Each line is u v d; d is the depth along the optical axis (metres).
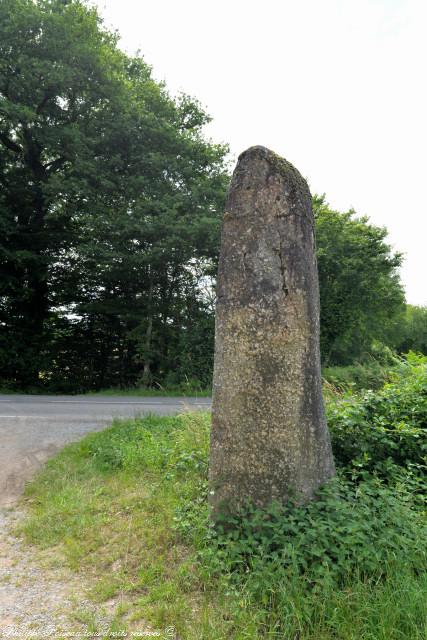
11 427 7.53
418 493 3.87
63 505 4.14
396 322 35.03
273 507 3.12
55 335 17.80
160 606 2.63
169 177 16.91
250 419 3.29
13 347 15.90
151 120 16.12
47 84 14.69
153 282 16.92
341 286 21.61
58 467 5.26
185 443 5.44
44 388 16.47
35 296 17.08
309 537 2.86
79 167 14.71
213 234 15.17
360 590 2.49
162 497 4.16
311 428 3.38
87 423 7.92
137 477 4.83
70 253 17.20
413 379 5.70
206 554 3.00
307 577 2.62
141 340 16.25
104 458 5.47
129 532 3.60
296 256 3.46
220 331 3.51
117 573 3.07
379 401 4.90
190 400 11.90
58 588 2.94
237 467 3.30
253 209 3.48
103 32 16.47
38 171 17.09
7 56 14.49
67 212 15.38
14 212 16.61
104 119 16.08
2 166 16.88
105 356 18.52
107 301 16.98
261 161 3.53
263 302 3.36
